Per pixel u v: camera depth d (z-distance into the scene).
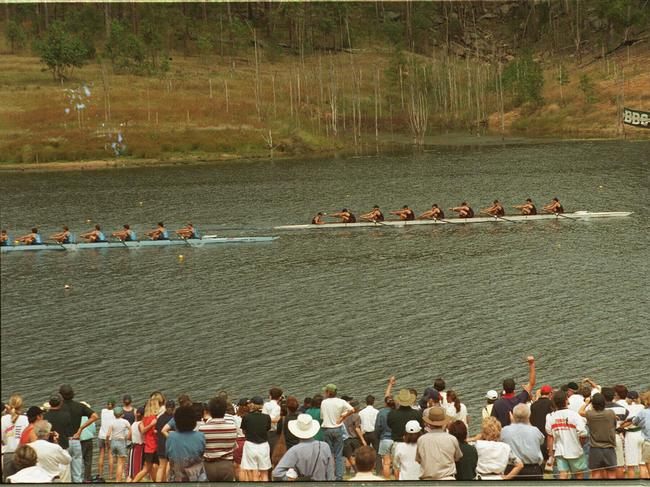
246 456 19.50
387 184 106.81
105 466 26.41
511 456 18.14
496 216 78.56
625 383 36.62
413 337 44.38
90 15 194.50
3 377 36.50
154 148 138.88
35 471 16.66
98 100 151.38
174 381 37.56
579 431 19.88
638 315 47.06
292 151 148.62
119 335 44.69
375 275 59.09
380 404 34.81
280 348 42.91
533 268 59.66
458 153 143.75
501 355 40.97
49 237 75.31
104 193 102.88
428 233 74.00
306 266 62.69
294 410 20.36
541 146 150.12
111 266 63.62
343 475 22.14
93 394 35.47
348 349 42.50
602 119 170.00
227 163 135.75
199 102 159.38
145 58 182.88
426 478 17.06
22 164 129.62
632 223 75.69
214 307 51.19
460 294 53.16
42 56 159.25
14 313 48.78
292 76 193.12
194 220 84.19
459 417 22.25
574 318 46.97
